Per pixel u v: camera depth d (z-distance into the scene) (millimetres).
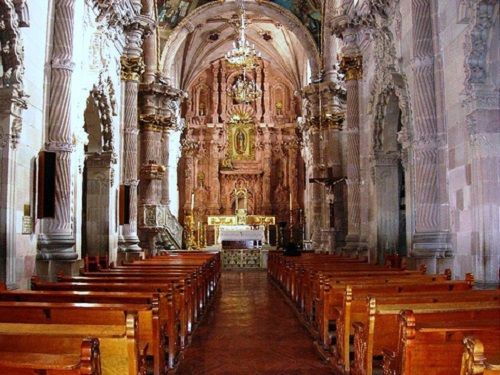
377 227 16172
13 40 9883
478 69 10125
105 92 16031
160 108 28422
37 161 11438
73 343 4234
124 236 18188
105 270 12391
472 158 10219
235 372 7621
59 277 9875
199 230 38531
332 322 9352
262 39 38156
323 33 27000
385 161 16297
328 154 26125
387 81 14586
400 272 10570
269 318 12391
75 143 13148
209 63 41062
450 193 11500
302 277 12766
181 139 40281
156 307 6355
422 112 11945
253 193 41031
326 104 26969
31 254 11102
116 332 4570
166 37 29234
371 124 16641
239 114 41594
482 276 9891
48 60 12062
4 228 9906
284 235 39312
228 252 29625
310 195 35188
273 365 8016
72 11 12328
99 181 16531
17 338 4223
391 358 5266
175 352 8375
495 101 10047
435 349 4320
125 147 18500
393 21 14547
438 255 11430
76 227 13242
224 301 15539
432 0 12125
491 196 9969
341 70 18766
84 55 14219
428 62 11992
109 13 15875
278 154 41719
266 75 42125
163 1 27875
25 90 10719
